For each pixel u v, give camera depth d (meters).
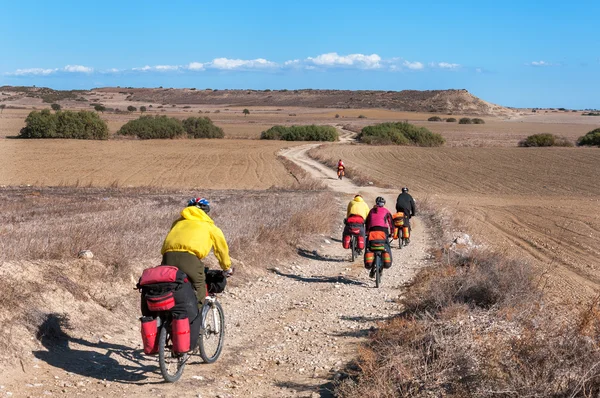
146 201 27.67
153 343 5.68
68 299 7.64
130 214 18.27
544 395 4.79
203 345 6.60
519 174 56.78
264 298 10.56
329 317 9.28
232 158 70.38
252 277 12.16
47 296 7.38
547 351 5.33
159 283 5.65
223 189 41.97
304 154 79.75
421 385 5.50
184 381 6.00
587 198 40.72
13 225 14.83
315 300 10.55
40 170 55.31
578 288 13.05
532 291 9.13
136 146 85.44
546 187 47.19
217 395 5.72
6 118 144.12
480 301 8.39
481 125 186.88
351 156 76.38
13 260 7.99
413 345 6.41
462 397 5.18
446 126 178.38
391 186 46.31
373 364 6.14
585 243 21.45
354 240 15.30
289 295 10.92
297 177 52.25
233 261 12.36
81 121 95.00
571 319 7.89
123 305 8.47
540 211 33.06
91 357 6.47
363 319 9.13
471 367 5.52
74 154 71.75
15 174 51.72
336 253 16.41
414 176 55.66
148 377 6.05
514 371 5.17
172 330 5.77
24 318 6.60
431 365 5.78
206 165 62.59
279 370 6.67
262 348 7.55
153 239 12.02
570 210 33.56
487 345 5.85
